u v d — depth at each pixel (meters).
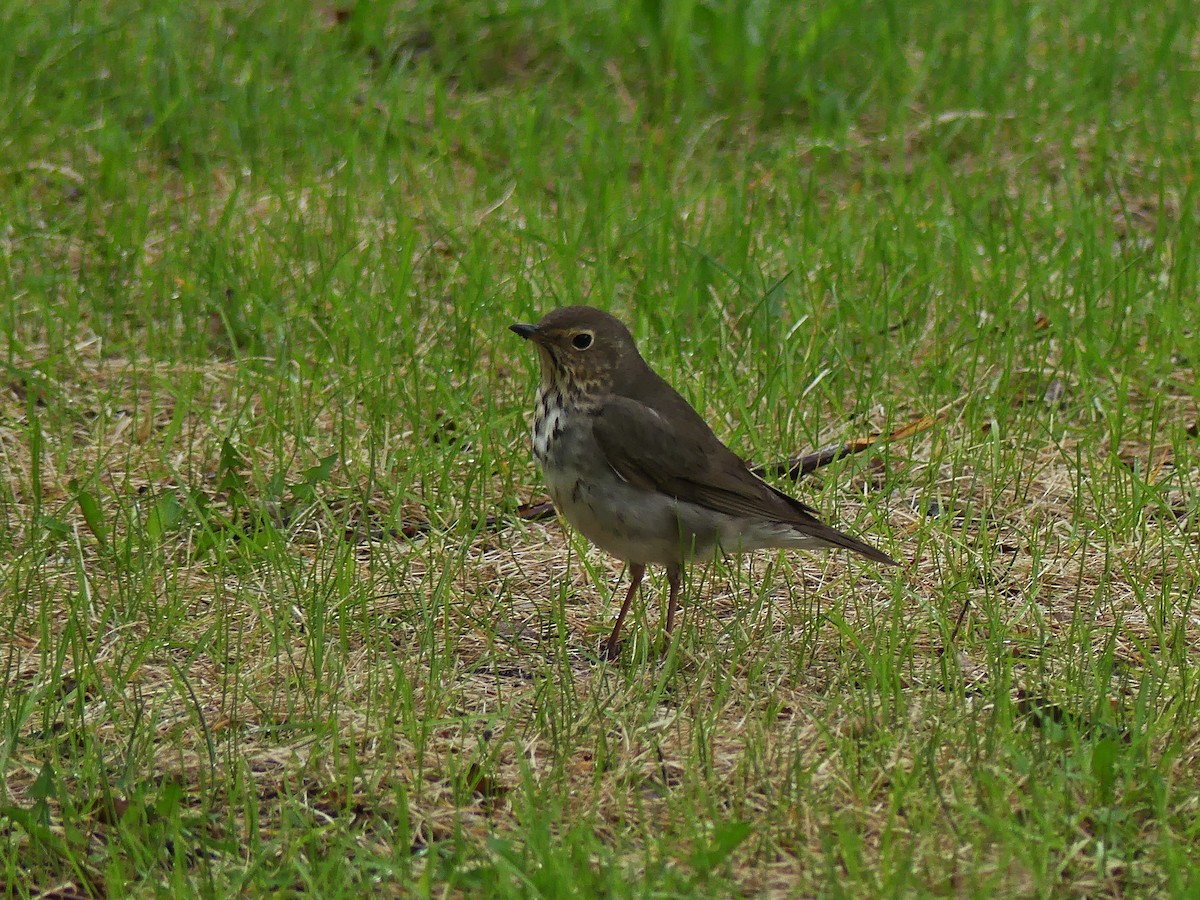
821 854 7.39
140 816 7.61
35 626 9.70
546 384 9.44
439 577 10.38
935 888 7.06
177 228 15.95
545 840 7.18
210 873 7.25
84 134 17.48
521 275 14.12
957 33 20.45
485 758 8.17
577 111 19.08
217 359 13.66
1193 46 20.53
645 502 9.25
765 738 8.29
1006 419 12.30
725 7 19.50
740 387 12.79
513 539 11.02
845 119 18.28
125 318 14.12
